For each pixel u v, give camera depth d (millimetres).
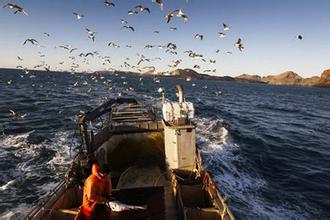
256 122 42625
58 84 107688
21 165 17703
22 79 132375
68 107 46219
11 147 21547
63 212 7422
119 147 13312
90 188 6320
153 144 13352
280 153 24625
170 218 8109
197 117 38969
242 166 19391
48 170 17000
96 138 12398
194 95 90000
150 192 9836
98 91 79000
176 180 9234
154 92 84875
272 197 14961
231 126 35000
